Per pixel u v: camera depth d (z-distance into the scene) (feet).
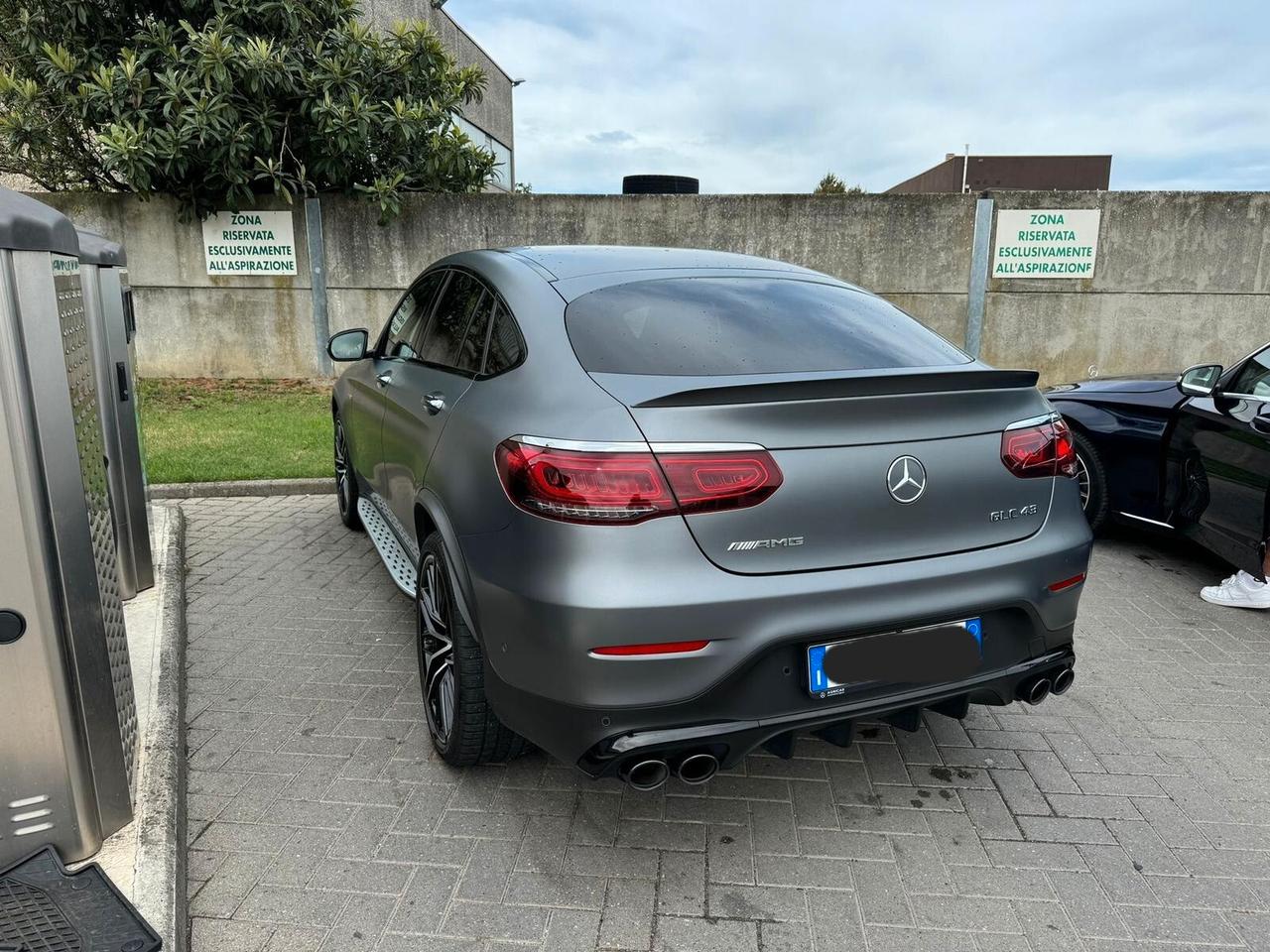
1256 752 10.10
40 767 7.02
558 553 6.93
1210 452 14.99
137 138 29.94
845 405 7.24
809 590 7.09
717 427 6.98
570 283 9.34
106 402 12.73
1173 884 7.82
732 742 7.14
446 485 8.78
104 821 7.55
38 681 6.88
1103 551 17.80
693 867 7.99
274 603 14.25
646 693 6.89
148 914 6.68
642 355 8.05
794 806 8.97
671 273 9.89
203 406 30.17
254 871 7.85
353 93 31.78
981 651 8.04
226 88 30.66
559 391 7.70
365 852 8.13
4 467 6.53
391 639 12.91
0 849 7.01
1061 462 8.50
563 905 7.46
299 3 33.09
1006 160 137.49
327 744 10.02
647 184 38.88
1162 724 10.75
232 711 10.75
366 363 15.14
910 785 9.37
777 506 7.05
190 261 33.86
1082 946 7.06
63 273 7.41
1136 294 34.27
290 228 33.81
